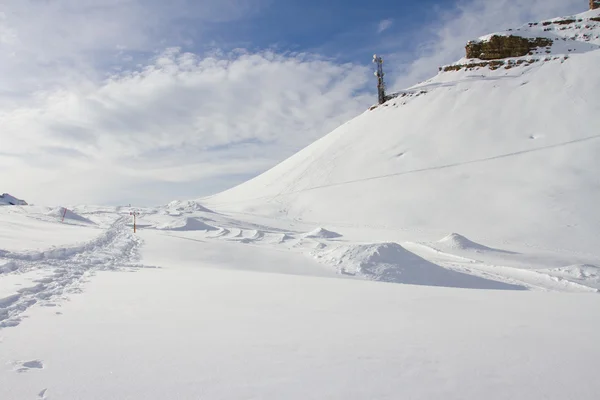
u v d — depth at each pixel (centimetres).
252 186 9081
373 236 4709
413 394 291
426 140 7594
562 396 289
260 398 282
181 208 6119
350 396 286
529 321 534
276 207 7044
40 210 4109
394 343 421
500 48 9269
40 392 289
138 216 5047
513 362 362
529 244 4247
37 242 1725
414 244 3731
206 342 416
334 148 8688
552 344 420
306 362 357
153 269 1246
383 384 309
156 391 292
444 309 625
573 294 816
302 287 886
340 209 6431
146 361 355
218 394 287
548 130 6650
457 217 5353
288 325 500
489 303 690
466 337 448
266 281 985
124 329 467
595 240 4166
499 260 3152
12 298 643
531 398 285
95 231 2844
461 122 7669
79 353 375
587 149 5938
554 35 9331
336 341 426
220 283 923
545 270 2412
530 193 5400
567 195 5144
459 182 6178
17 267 1052
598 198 4938
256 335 448
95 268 1163
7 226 2409
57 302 636
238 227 4934
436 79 9712
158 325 489
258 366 346
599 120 6406
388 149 7775
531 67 8488
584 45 8706
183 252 2105
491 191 5734
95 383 305
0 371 327
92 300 657
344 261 2148
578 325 511
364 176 7231
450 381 316
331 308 625
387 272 2025
